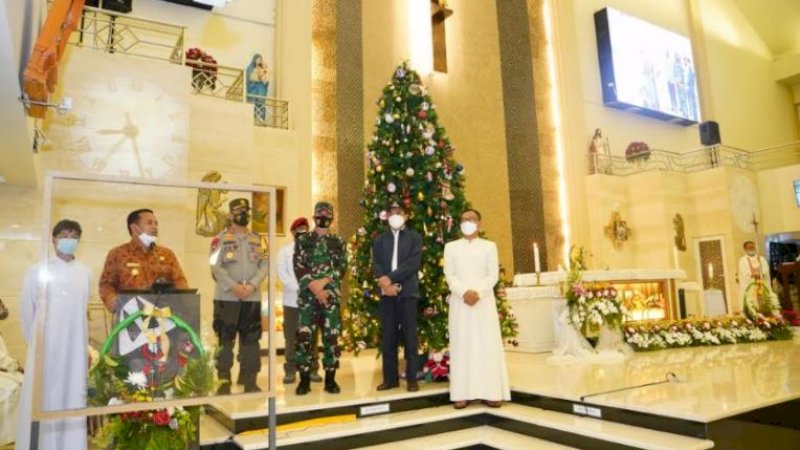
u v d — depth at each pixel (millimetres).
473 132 12008
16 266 5816
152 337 2680
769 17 17969
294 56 9602
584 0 14492
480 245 4727
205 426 4066
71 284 2562
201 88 8117
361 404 4309
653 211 13047
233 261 2834
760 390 4230
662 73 15102
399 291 4699
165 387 2678
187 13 9047
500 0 13008
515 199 12328
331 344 4582
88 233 2578
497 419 4461
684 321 8008
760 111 17875
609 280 7898
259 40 9656
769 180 13930
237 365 2801
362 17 10781
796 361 5832
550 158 13070
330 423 4031
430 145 5395
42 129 5867
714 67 16859
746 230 13289
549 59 13531
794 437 3959
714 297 12219
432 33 11656
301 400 4266
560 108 13297
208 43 9180
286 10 9727
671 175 13281
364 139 10398
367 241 5477
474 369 4465
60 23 3367
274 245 2922
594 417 4082
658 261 12852
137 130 6395
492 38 12711
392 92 5570
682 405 3744
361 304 5406
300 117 9445
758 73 18219
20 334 5742
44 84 3277
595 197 12875
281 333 7086
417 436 4156
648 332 7551
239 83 8367
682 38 15891
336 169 9984
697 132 16281
